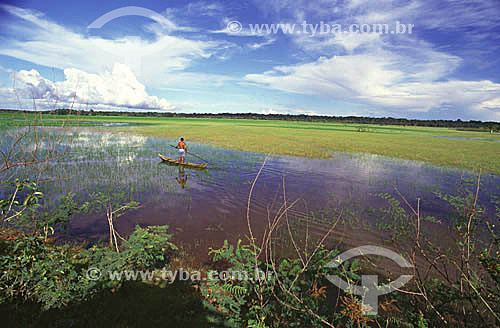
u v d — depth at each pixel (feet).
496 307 10.77
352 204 33.71
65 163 51.37
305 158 71.82
